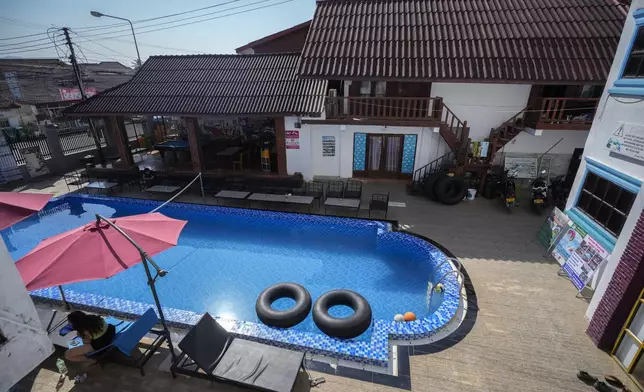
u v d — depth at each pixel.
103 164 17.70
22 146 18.28
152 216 7.35
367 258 10.90
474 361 6.45
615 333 6.44
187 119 15.16
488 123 14.66
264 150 15.84
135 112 15.05
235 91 15.62
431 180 13.69
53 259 5.65
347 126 15.02
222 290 9.44
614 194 7.71
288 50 21.83
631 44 7.25
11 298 2.50
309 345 6.79
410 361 6.47
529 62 12.47
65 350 6.59
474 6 15.34
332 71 13.06
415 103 13.52
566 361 6.41
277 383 5.54
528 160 14.46
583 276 8.34
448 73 12.41
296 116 14.25
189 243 11.91
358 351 6.59
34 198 7.69
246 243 11.88
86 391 5.85
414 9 15.70
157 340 6.77
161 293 9.36
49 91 36.88
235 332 7.21
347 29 15.09
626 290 5.94
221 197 13.79
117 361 6.24
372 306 8.73
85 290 9.53
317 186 15.30
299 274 10.11
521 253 10.12
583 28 13.52
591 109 13.02
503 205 13.48
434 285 9.19
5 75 35.72
